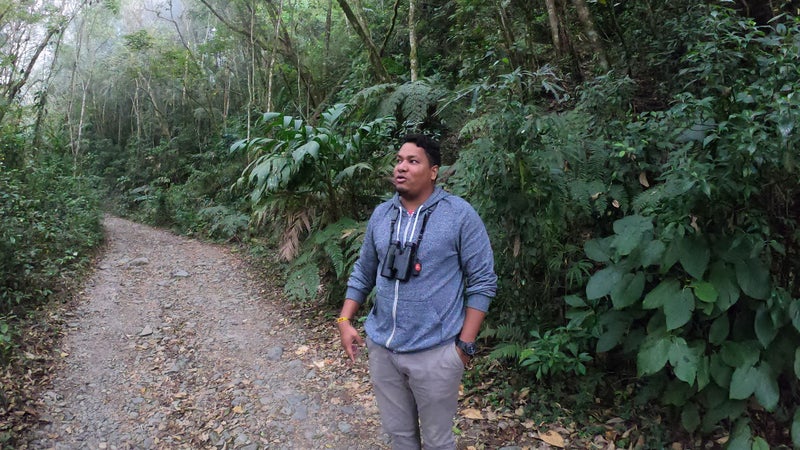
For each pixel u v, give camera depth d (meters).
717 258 2.44
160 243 9.27
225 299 5.47
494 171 2.82
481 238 1.97
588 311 2.96
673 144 2.78
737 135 2.15
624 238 2.64
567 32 4.52
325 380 3.58
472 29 6.03
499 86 3.11
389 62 7.27
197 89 15.75
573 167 3.04
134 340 4.40
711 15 2.66
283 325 4.62
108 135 20.53
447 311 1.93
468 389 3.23
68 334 4.46
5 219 5.63
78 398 3.43
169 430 3.09
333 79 9.33
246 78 13.61
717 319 2.44
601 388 2.99
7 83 9.95
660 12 4.14
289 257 4.68
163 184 15.00
